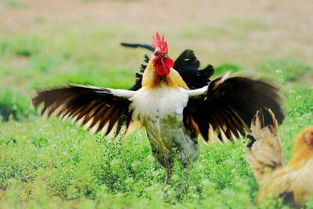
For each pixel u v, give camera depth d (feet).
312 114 43.70
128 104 39.55
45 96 38.09
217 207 32.96
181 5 112.06
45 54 86.28
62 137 46.06
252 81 35.86
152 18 104.99
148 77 38.63
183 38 93.86
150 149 42.75
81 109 39.73
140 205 34.37
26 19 103.09
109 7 112.06
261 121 34.53
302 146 33.68
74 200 39.47
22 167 42.70
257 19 100.22
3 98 62.08
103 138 41.42
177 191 37.55
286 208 31.71
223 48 88.63
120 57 86.22
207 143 40.24
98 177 40.50
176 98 37.96
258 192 33.86
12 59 85.56
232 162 39.19
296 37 92.43
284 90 35.42
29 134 48.03
